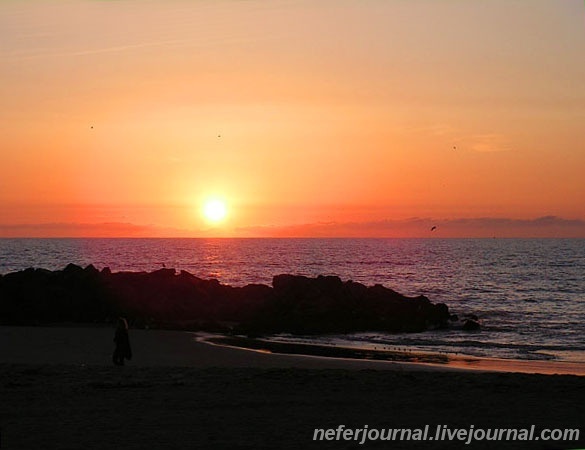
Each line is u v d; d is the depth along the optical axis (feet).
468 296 220.23
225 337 119.24
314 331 130.93
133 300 151.94
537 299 210.38
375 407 49.32
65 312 146.61
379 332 133.08
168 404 49.73
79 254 561.84
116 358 75.25
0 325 139.03
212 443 39.37
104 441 39.68
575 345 113.60
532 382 59.88
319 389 55.88
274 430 42.55
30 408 48.29
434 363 89.51
